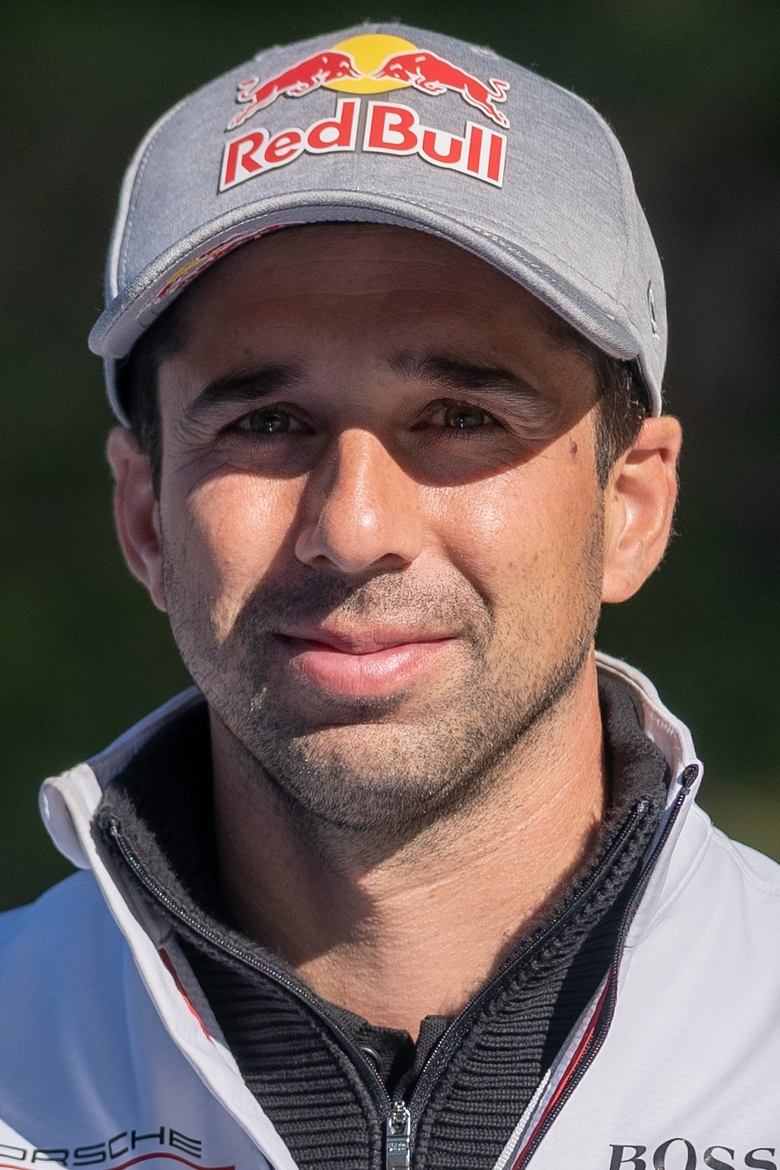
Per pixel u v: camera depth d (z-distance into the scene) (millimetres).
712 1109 4617
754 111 21312
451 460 4672
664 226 20922
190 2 24672
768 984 4875
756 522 18844
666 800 4828
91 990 5188
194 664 4836
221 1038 4750
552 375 4766
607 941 4734
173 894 4781
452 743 4617
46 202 22672
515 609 4688
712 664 16672
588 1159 4527
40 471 19922
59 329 21703
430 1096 4578
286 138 4754
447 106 4773
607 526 5148
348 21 23516
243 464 4707
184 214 4816
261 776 4848
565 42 22562
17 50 24031
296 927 4980
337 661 4574
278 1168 4461
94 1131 4867
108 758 5227
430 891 4836
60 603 18203
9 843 14484
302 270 4676
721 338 20438
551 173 4805
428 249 4668
